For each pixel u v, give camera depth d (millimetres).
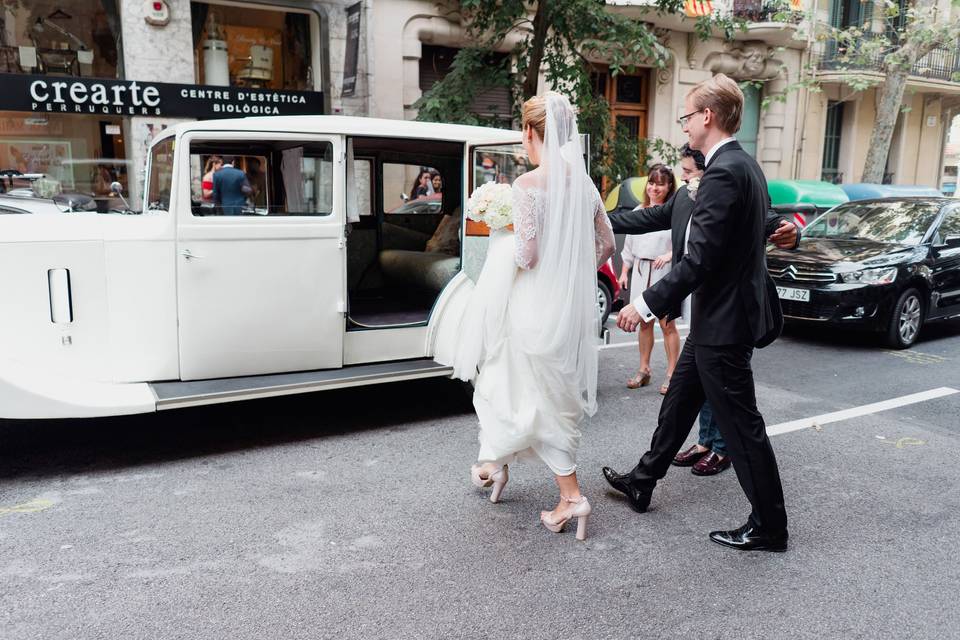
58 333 3980
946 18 18266
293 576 3055
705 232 3004
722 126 3164
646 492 3705
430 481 4070
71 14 9562
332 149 4539
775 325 3309
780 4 14664
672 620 2793
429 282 5484
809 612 2855
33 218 4215
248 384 4340
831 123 18594
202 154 4191
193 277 4230
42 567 3082
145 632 2648
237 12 10625
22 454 4379
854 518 3691
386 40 11773
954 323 9617
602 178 11523
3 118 9133
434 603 2879
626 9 13820
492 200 3244
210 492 3875
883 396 5945
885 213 8766
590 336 3383
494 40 9844
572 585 3029
